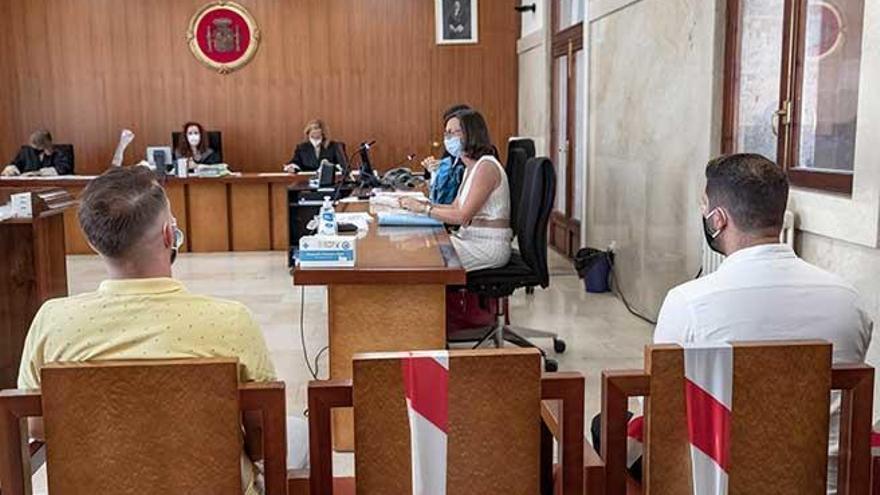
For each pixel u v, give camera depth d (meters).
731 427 1.39
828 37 3.24
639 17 5.25
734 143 4.08
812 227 3.21
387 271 2.74
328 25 9.52
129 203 1.47
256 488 1.52
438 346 2.88
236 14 9.41
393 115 9.69
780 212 1.65
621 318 5.19
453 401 1.35
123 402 1.30
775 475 1.42
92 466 1.32
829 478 1.60
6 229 3.57
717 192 1.69
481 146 3.87
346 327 2.85
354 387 1.35
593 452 1.46
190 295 1.52
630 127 5.50
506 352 1.35
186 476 1.34
